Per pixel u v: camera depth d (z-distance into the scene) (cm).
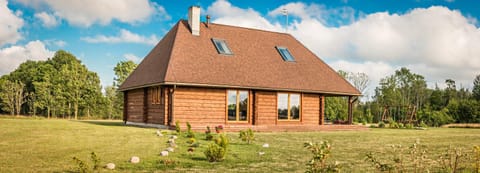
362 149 1288
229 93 2109
